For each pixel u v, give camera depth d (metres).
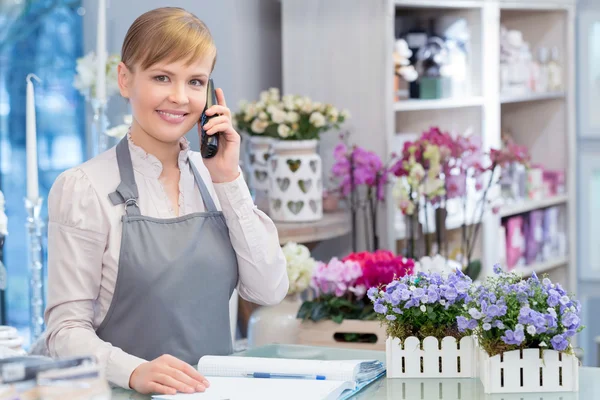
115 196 2.55
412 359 2.34
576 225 6.73
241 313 4.85
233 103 5.15
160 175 2.66
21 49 6.27
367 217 5.00
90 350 2.36
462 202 5.48
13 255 6.32
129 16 5.31
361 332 3.79
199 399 2.08
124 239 2.52
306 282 3.98
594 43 6.59
